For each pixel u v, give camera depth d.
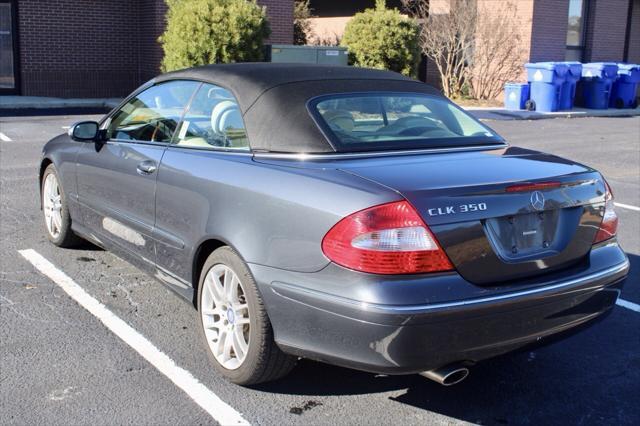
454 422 3.58
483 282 3.31
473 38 22.02
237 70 4.40
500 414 3.68
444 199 3.25
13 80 18.52
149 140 4.74
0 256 5.88
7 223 6.87
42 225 6.84
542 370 4.21
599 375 4.16
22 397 3.63
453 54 22.38
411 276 3.15
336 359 3.26
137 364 4.05
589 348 4.54
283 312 3.40
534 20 21.58
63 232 5.90
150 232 4.49
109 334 4.45
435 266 3.18
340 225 3.22
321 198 3.34
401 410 3.67
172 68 15.74
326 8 29.03
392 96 4.37
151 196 4.45
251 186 3.66
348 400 3.75
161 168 4.37
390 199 3.19
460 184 3.35
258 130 3.91
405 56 18.66
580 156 12.56
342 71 4.54
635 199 9.13
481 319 3.21
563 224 3.64
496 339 3.29
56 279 5.39
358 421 3.54
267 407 3.64
